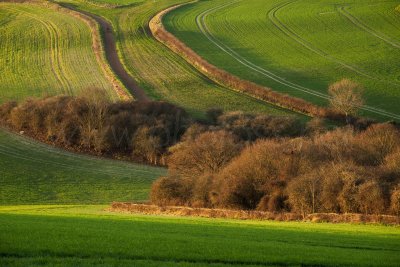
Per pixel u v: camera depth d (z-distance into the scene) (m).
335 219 75.19
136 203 99.25
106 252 39.97
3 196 113.44
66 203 109.62
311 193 84.88
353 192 82.12
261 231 58.94
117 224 59.72
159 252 40.81
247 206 92.25
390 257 44.03
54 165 131.88
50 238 43.81
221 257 40.56
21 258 37.16
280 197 88.56
